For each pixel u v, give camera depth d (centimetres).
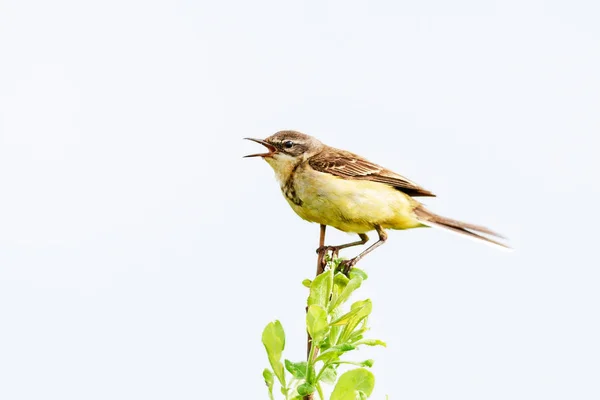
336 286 682
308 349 643
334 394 584
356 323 614
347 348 584
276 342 612
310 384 596
